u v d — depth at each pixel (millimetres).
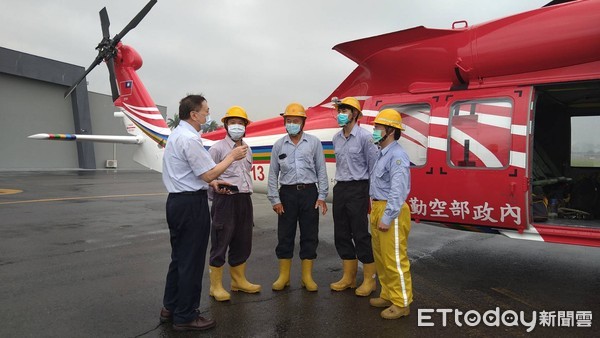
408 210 3814
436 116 4664
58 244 6598
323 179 4461
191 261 3416
